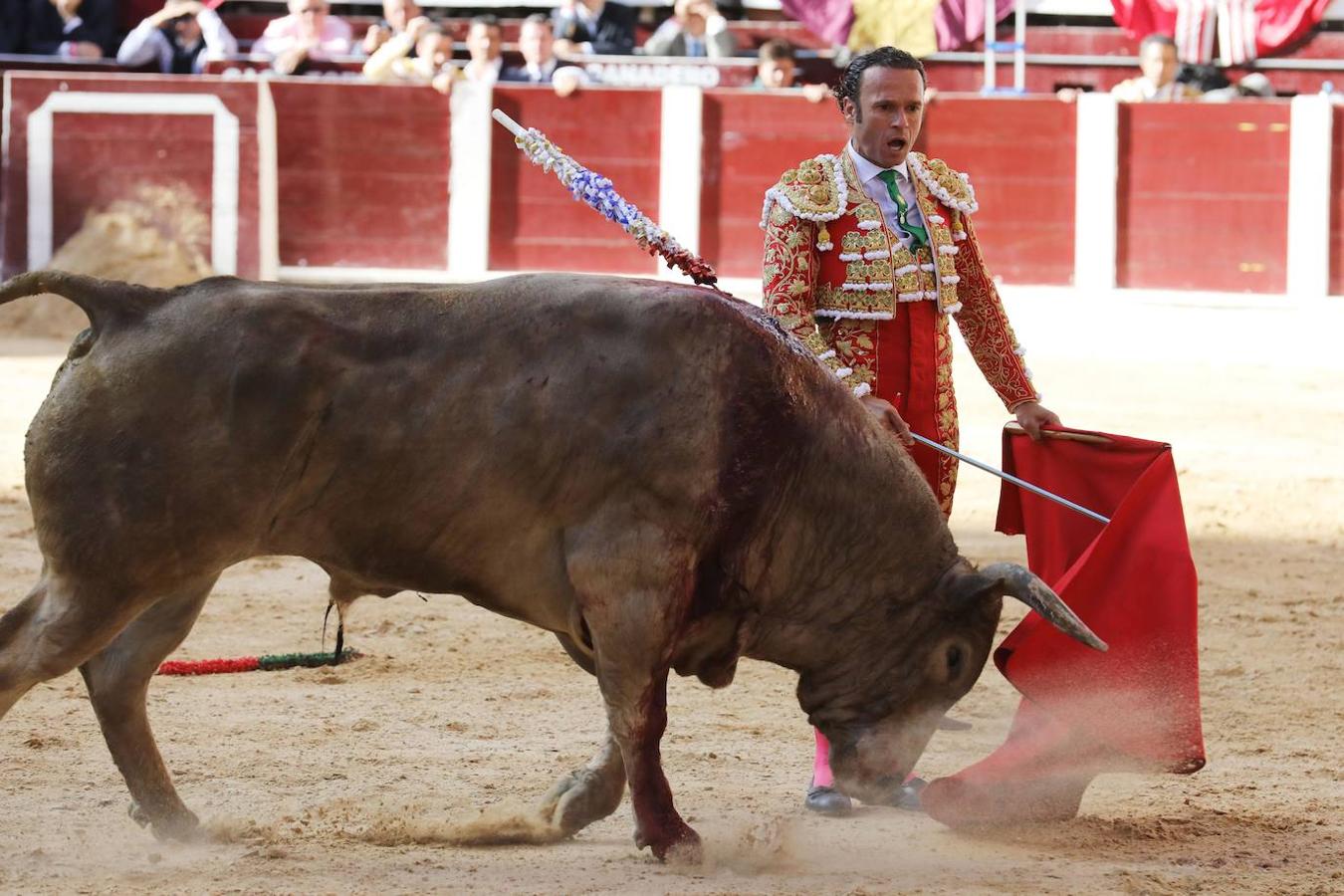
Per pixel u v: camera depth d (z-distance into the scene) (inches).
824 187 398.9
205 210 1537.9
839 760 361.1
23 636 327.3
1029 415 406.3
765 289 399.2
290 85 1558.8
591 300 334.6
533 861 343.9
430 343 330.6
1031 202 1540.4
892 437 358.3
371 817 378.3
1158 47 1549.0
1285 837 371.9
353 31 1673.2
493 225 1565.0
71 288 329.1
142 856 344.8
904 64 398.0
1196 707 358.9
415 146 1561.3
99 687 352.2
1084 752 363.3
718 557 335.6
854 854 354.0
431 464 328.2
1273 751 462.0
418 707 497.4
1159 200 1540.4
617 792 365.7
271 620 617.0
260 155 1534.2
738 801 401.4
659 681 332.2
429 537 333.1
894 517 350.6
